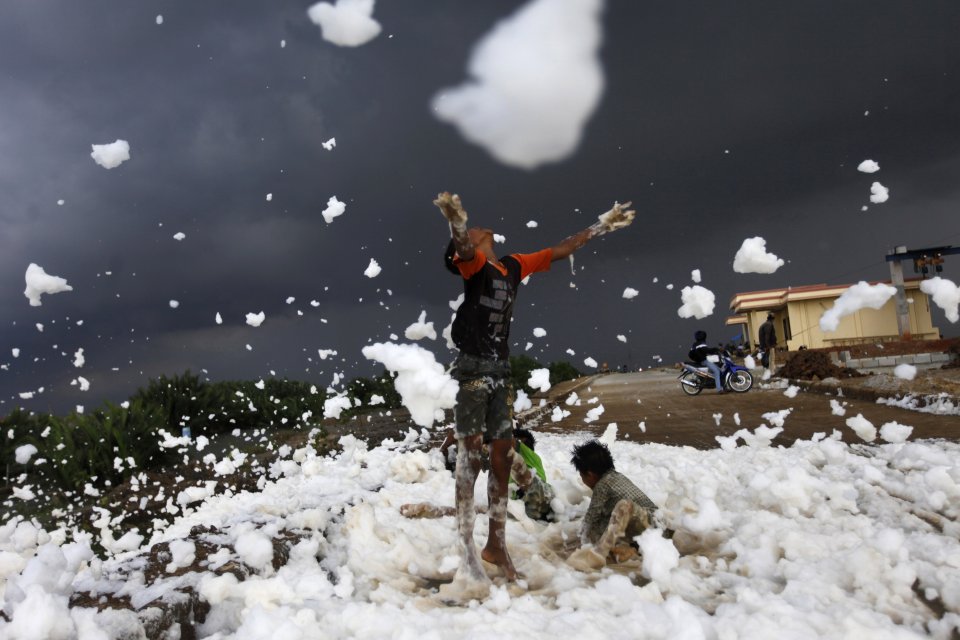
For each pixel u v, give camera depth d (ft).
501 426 11.21
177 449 34.86
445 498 16.89
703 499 14.11
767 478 14.35
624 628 8.47
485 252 11.37
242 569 10.74
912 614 8.80
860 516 12.60
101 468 28.50
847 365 58.70
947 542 11.00
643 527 12.50
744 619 8.34
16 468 32.65
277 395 61.26
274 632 8.23
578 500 16.89
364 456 23.72
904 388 37.50
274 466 26.05
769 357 67.10
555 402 57.47
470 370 10.99
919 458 17.61
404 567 11.93
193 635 9.36
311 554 12.17
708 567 11.18
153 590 9.72
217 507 17.52
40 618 7.57
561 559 12.50
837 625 8.18
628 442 26.89
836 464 18.21
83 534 19.33
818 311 97.76
